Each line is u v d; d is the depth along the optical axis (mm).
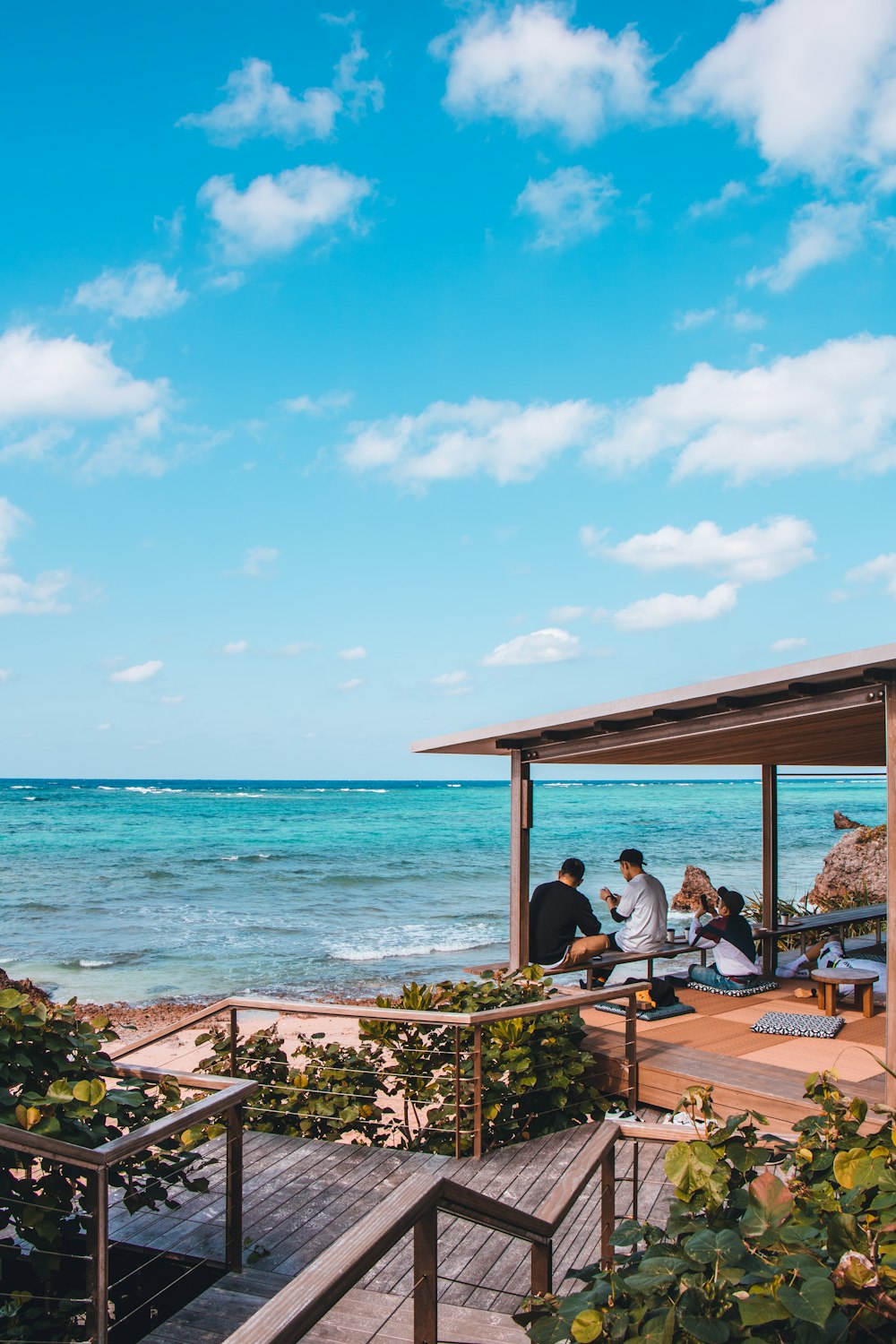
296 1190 5387
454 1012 6582
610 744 7969
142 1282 4707
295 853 41469
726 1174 2158
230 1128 4488
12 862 37656
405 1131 6371
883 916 11227
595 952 8539
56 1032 4223
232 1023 6676
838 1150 2451
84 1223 4059
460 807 70312
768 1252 1964
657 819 63625
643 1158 5625
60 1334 3793
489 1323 3838
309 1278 1737
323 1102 6387
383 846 44688
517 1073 6363
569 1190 2666
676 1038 7695
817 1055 7148
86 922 25219
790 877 33781
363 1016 5887
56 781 136625
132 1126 4309
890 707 5871
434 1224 2246
